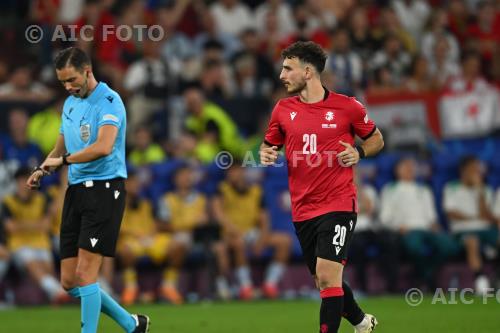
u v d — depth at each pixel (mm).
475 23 66812
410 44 62594
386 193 47438
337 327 23469
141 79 51281
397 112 53031
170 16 58125
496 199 49406
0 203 43188
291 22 62031
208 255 44219
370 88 56094
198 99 47938
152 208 44219
